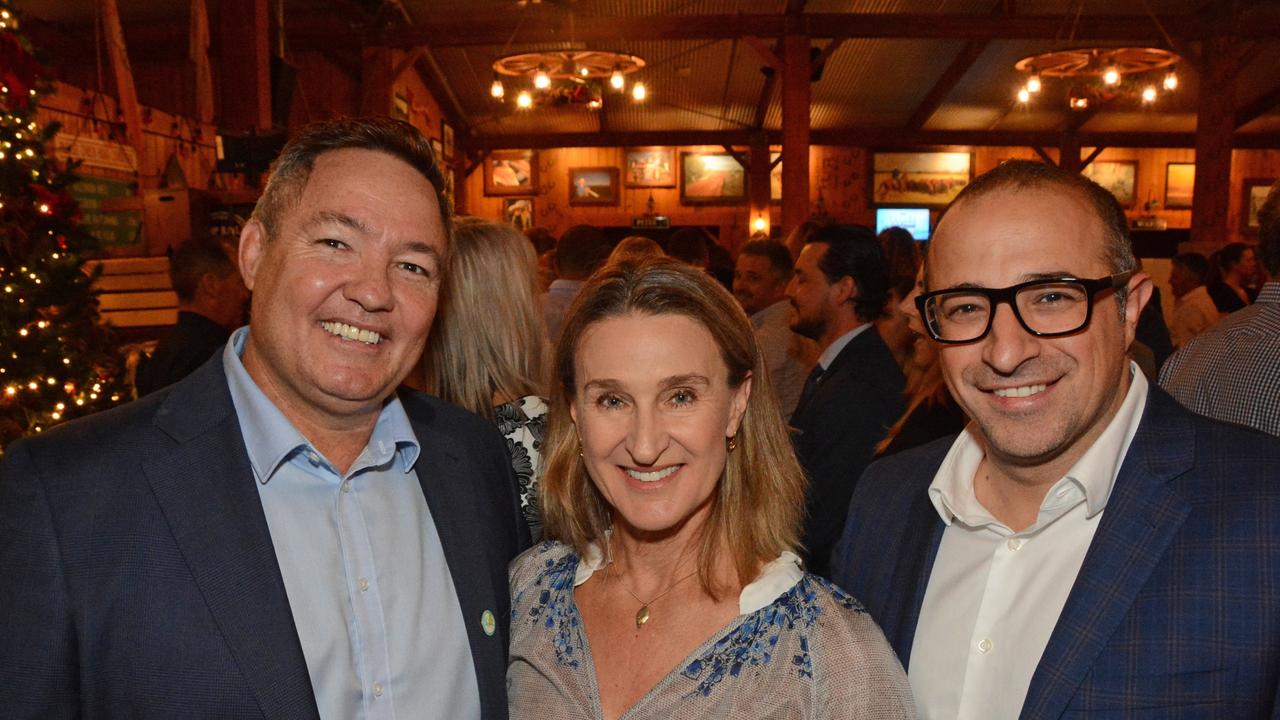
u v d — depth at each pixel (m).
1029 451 1.24
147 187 7.80
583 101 11.46
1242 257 6.38
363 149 1.36
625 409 1.40
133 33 10.40
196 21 7.76
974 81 14.94
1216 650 1.14
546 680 1.46
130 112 7.37
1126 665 1.18
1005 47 13.47
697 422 1.37
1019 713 1.25
